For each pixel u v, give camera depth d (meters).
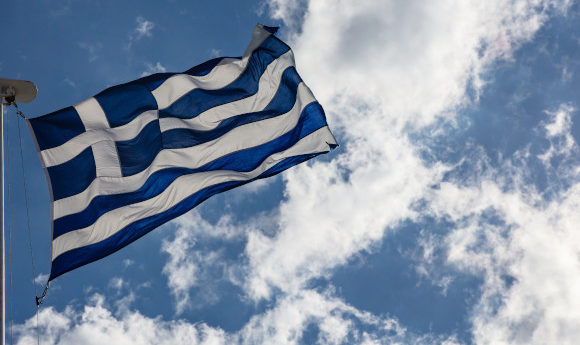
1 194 9.60
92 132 11.21
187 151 11.67
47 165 10.67
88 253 10.23
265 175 11.62
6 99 10.74
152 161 11.35
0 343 8.45
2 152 9.94
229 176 11.51
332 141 11.80
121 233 10.58
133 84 11.98
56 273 9.90
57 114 11.16
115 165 11.07
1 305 8.67
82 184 10.70
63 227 10.28
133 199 10.90
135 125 11.59
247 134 12.03
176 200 11.14
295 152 11.73
